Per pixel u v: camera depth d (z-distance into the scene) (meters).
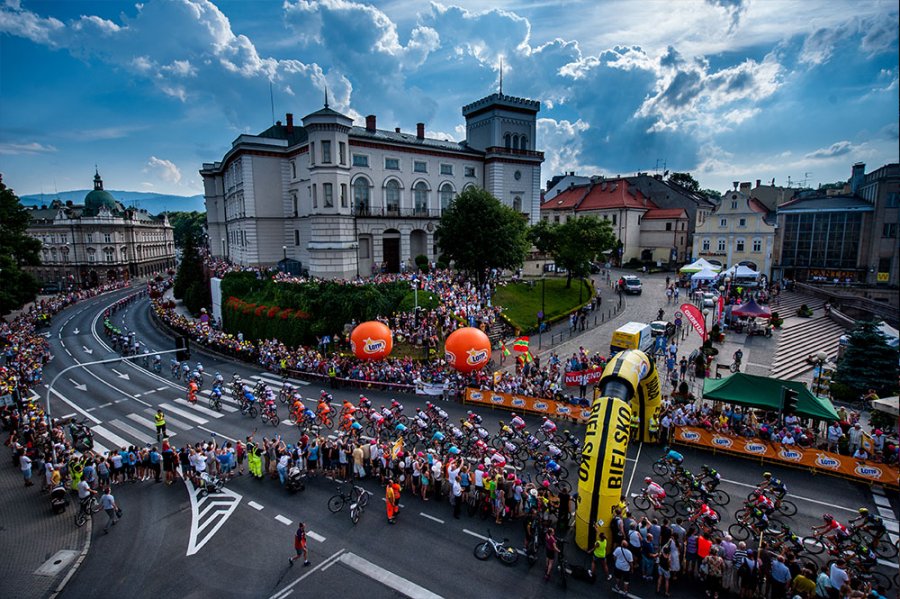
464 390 30.17
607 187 88.75
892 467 19.98
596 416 17.39
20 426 27.33
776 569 14.02
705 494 18.78
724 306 45.19
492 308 45.03
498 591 14.98
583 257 56.38
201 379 36.34
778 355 36.47
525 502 18.72
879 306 45.38
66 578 16.28
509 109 67.75
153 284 86.69
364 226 57.16
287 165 61.16
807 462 21.47
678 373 33.19
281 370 37.62
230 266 62.38
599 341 40.91
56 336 53.47
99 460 22.20
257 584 15.59
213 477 21.73
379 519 18.88
